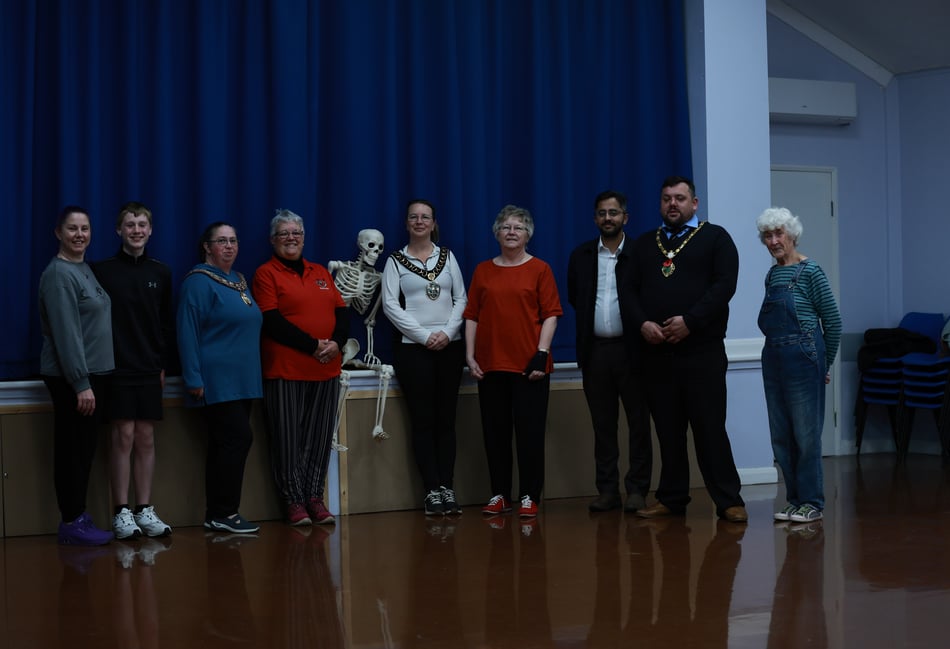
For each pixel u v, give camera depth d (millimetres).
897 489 6012
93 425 4652
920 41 7777
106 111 5203
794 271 4801
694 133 6324
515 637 3055
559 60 6074
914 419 8000
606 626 3150
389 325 5676
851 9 7605
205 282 4902
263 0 5449
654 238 5062
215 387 4863
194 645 3025
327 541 4629
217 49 5328
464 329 5570
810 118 7852
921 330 7898
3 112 4953
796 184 7934
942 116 8023
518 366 5234
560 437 5891
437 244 5730
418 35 5750
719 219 6242
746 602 3398
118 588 3748
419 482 5574
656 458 6051
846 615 3223
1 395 4840
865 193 8117
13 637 3143
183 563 4184
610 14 6211
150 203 5250
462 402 5691
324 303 5180
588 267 5387
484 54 5938
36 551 4492
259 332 5004
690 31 6328
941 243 8031
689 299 4898
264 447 5297
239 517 4930
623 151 6289
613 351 5332
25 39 4996
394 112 5672
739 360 6180
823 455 7934
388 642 3023
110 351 4652
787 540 4441
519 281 5281
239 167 5410
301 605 3455
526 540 4559
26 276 4984
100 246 5156
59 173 5062
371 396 5484
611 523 4961
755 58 6348
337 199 5574
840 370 8000
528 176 6031
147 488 4875
